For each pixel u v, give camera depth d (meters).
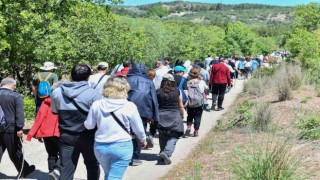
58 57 14.07
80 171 7.76
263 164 5.98
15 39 12.19
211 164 7.44
